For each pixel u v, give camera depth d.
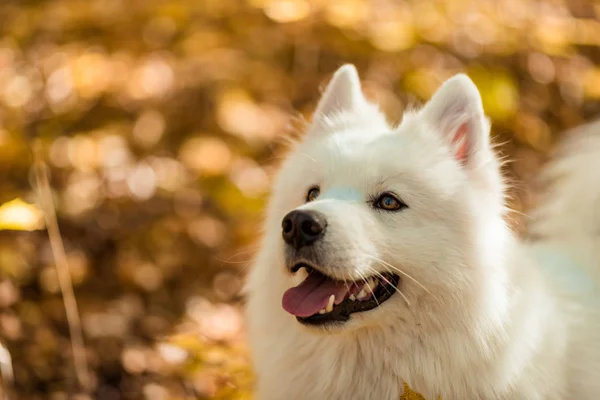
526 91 6.47
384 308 2.89
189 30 6.64
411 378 2.96
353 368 3.03
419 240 2.90
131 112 6.50
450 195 2.95
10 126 5.64
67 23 6.78
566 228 3.81
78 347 4.17
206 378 3.80
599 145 3.76
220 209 6.07
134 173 6.10
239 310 5.30
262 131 6.20
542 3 7.10
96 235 5.74
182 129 6.50
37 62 6.68
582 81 6.28
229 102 6.21
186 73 6.62
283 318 3.12
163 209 6.08
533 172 6.03
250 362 3.68
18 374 4.39
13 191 4.66
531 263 3.18
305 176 3.21
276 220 3.28
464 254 2.91
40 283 5.16
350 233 2.77
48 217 4.07
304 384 3.11
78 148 6.00
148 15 6.56
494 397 2.91
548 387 2.97
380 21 6.08
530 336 2.94
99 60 6.47
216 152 6.01
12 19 7.01
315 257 2.75
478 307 2.89
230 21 6.64
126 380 4.57
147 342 4.95
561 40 6.17
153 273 5.64
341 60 6.95
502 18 6.59
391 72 6.43
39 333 4.69
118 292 5.45
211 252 5.87
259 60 6.78
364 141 3.19
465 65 6.13
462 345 2.90
